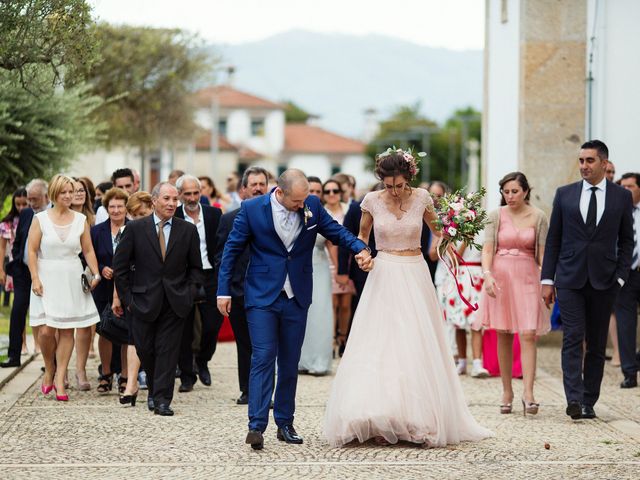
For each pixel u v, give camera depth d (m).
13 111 18.78
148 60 35.88
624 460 8.21
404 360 8.70
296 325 8.73
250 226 8.68
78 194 12.00
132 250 10.21
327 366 13.30
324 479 7.45
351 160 111.81
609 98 16.20
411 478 7.52
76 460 8.04
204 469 7.74
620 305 12.27
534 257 10.45
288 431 8.84
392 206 9.04
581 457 8.33
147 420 9.84
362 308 8.96
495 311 10.38
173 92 36.75
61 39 11.98
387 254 9.03
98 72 33.47
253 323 8.61
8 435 9.05
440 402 8.72
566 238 10.12
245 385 10.90
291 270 8.66
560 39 16.20
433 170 112.19
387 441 8.74
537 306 10.32
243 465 7.89
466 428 8.98
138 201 11.18
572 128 16.27
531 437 9.17
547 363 14.44
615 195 10.07
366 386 8.62
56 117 19.52
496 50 17.81
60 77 13.84
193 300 10.19
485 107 18.47
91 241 11.48
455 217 9.20
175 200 10.19
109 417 10.00
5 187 19.89
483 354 13.30
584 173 10.05
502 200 11.05
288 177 8.52
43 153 19.48
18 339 13.18
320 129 114.56
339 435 8.59
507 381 10.48
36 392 11.61
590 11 16.20
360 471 7.73
